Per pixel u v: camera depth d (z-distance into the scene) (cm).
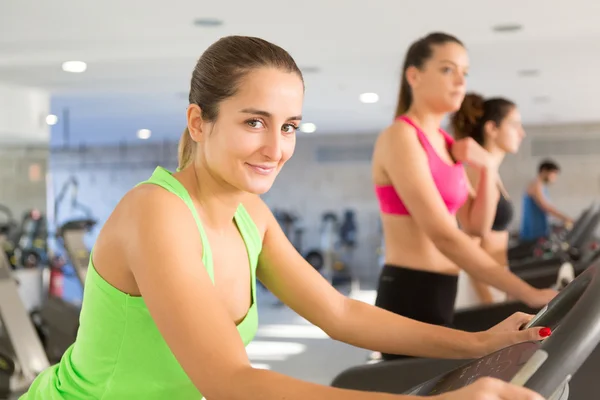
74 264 528
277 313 904
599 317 92
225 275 131
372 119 1108
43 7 454
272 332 769
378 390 200
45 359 447
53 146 1488
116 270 120
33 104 773
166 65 648
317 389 97
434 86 235
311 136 1382
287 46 584
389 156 231
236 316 136
